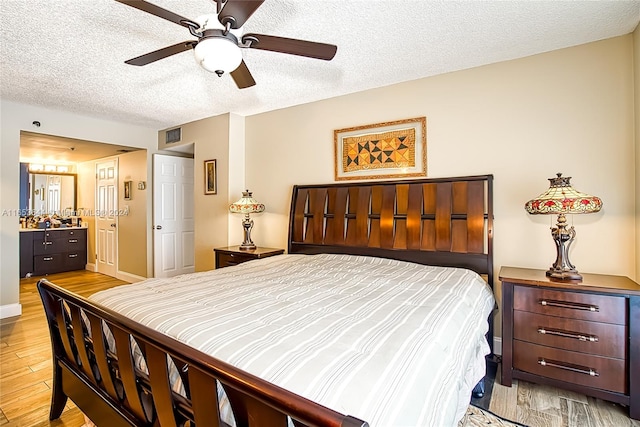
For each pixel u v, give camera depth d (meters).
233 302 1.59
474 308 1.78
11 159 3.52
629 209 2.16
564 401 1.97
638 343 1.77
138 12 1.88
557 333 1.97
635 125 2.12
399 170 2.99
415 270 2.44
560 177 2.11
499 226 2.58
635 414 1.78
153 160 4.80
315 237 3.35
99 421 1.48
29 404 1.96
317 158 3.50
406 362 1.01
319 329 1.24
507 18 1.97
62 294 1.51
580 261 2.31
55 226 5.91
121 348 1.23
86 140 4.13
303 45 1.69
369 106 3.16
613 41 2.21
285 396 0.69
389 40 2.23
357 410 0.79
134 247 5.05
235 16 1.42
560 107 2.37
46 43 2.24
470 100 2.68
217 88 3.12
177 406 1.05
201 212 4.28
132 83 2.98
